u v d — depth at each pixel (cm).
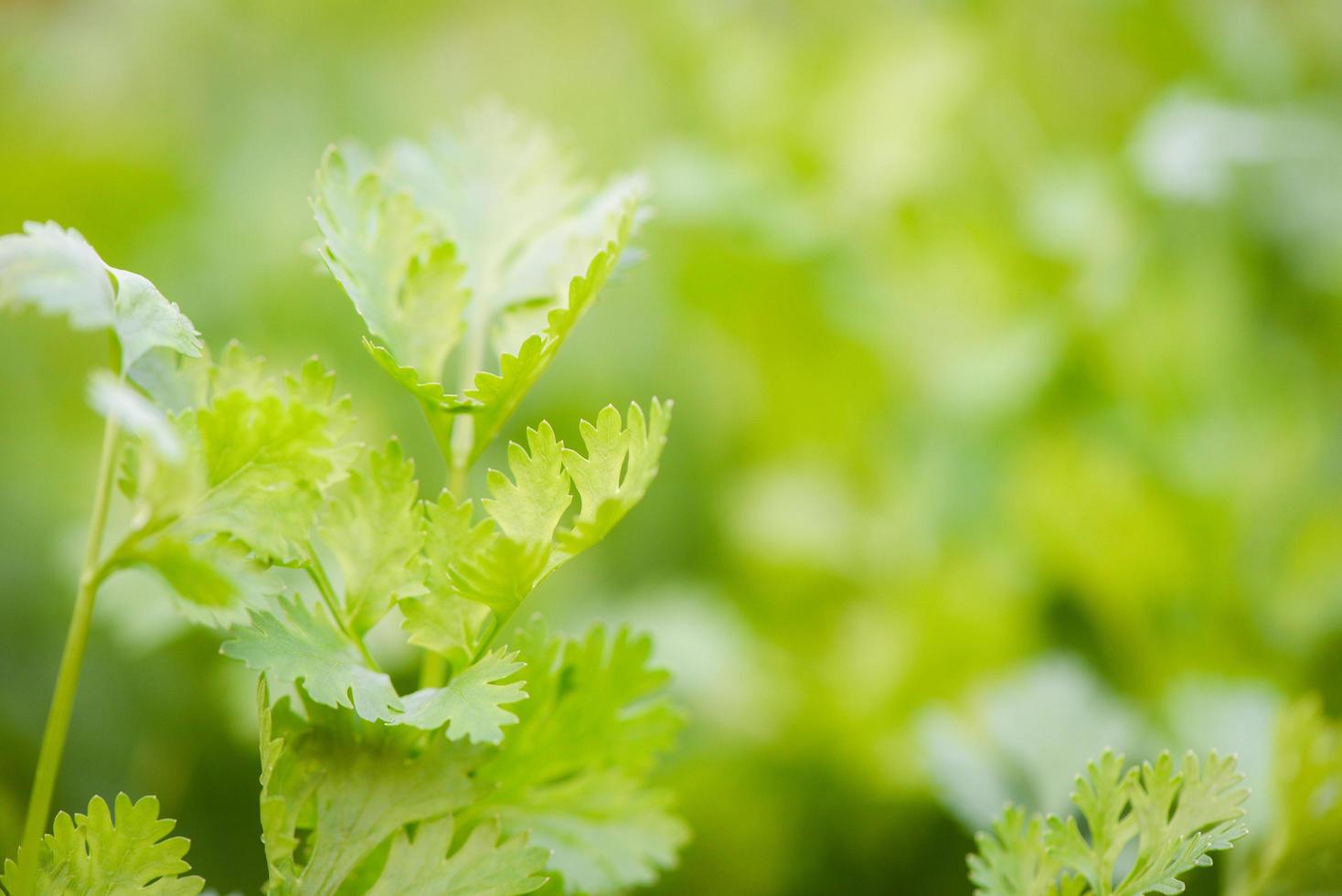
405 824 74
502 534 72
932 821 114
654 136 164
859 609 133
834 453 147
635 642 76
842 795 116
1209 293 132
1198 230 132
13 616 110
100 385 68
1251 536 118
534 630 76
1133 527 112
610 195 79
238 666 110
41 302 71
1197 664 111
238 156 160
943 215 147
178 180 153
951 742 99
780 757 117
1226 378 129
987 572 122
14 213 146
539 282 78
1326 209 134
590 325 150
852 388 143
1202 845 73
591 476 72
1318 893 80
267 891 72
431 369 75
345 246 75
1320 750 79
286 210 151
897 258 145
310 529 74
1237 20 146
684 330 152
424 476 131
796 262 137
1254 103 141
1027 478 119
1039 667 106
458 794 73
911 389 141
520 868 73
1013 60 154
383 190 77
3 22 164
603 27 172
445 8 172
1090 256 131
